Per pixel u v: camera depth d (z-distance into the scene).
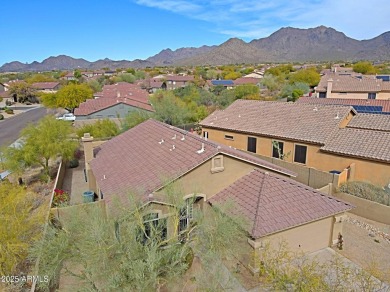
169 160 16.20
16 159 25.17
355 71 100.81
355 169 22.14
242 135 30.25
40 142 25.27
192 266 11.12
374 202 18.20
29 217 14.93
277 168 17.00
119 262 8.89
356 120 26.80
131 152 19.80
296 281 9.26
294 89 61.53
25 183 25.42
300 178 23.50
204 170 15.20
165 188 11.52
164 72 165.25
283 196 14.62
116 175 17.05
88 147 23.11
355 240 16.17
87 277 9.22
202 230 10.57
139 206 10.71
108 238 9.06
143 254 9.11
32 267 13.60
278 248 13.03
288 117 28.84
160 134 20.84
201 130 37.81
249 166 16.56
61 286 11.37
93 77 128.38
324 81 57.50
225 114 34.22
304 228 14.08
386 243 15.89
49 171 28.28
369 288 9.84
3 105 85.25
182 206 11.09
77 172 28.20
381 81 53.88
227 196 15.26
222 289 9.80
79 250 9.53
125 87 82.06
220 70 150.88
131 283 8.44
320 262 13.91
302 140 24.94
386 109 36.06
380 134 22.61
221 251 10.27
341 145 23.14
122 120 41.53
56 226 12.92
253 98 55.56
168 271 9.28
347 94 51.88
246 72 136.25
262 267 11.84
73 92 66.62
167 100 42.75
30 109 77.88
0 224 12.88
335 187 20.70
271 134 27.33
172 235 10.50
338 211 14.55
